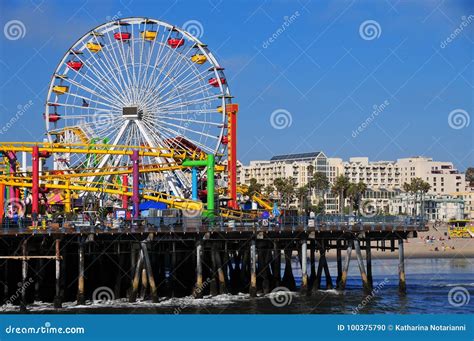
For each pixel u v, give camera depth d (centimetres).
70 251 8469
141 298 8138
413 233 8469
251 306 7838
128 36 12338
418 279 10906
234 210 10781
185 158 10506
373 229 8338
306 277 8381
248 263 9094
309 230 8219
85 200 11394
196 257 8500
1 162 11362
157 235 8144
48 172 10681
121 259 8438
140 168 11031
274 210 10519
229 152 11588
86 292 8750
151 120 12238
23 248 7669
